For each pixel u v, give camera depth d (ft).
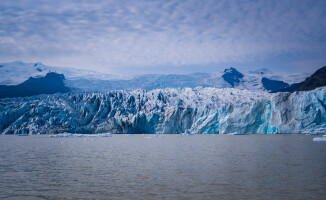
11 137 420.36
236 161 126.41
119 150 190.70
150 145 235.40
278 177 89.04
